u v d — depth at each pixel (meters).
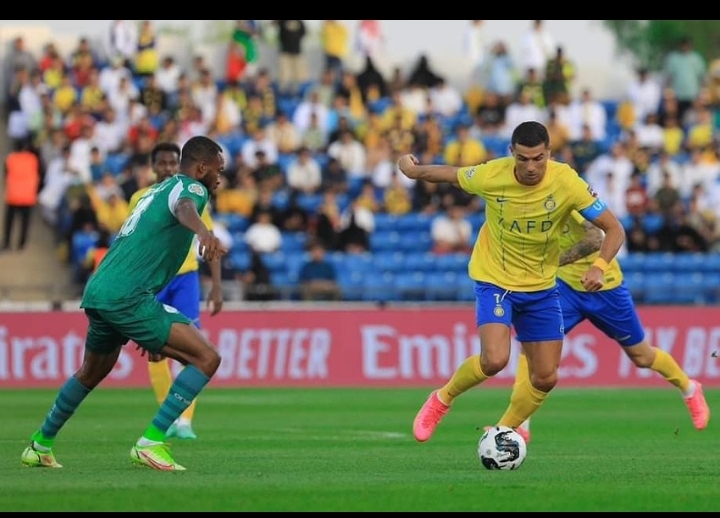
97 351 23.73
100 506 18.77
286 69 80.44
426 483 21.89
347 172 70.94
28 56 76.62
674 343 54.66
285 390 52.12
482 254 25.27
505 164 24.58
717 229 69.62
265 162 68.00
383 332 54.94
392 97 77.81
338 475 23.09
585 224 29.19
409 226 67.50
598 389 52.78
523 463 25.70
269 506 18.95
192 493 20.22
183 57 81.31
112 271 22.94
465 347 54.97
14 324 53.84
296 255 63.75
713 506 19.28
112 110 71.56
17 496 19.72
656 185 71.44
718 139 77.69
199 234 22.12
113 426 35.59
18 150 72.94
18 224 68.75
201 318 54.34
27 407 42.69
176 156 31.22
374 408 42.81
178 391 23.22
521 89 78.31
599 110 76.19
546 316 25.09
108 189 65.50
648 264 65.44
